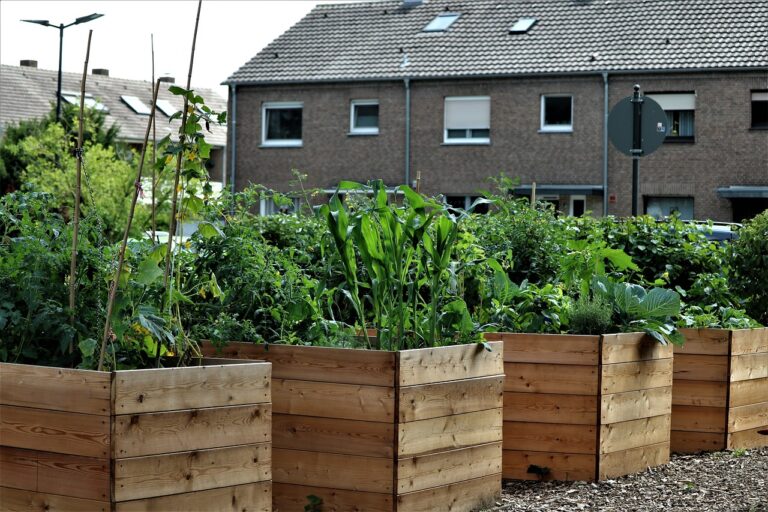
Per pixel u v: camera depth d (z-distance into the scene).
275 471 6.16
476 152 33.12
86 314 5.44
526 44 33.28
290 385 6.14
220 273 6.80
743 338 8.42
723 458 8.02
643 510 6.36
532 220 9.16
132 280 5.59
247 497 5.25
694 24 32.06
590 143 31.89
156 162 5.86
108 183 30.94
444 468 6.12
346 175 34.69
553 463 7.25
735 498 6.62
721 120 30.72
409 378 5.90
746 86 30.48
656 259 9.72
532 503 6.57
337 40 36.09
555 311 7.73
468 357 6.30
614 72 31.38
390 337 6.39
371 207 6.52
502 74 32.44
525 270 9.01
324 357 6.05
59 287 5.49
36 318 5.29
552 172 32.34
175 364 5.79
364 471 5.92
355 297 6.46
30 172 33.66
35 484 4.96
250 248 6.90
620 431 7.37
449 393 6.15
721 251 9.73
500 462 6.54
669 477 7.34
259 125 35.81
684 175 31.08
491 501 6.47
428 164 33.72
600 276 7.94
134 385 4.84
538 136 32.47
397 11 36.62
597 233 9.57
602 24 33.09
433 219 7.30
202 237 6.94
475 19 35.09
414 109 33.88
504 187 10.30
